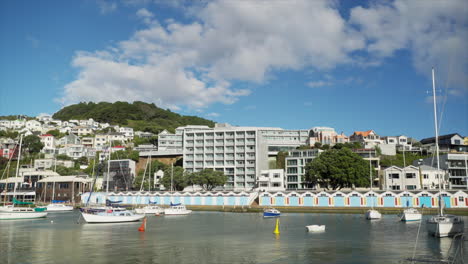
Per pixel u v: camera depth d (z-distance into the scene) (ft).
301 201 457.68
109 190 611.06
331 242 202.49
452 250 174.81
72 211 456.45
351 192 438.40
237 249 182.19
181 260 156.25
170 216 395.96
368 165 474.90
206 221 335.06
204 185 585.63
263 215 383.65
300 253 170.91
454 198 403.54
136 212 396.57
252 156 643.04
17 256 164.96
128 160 651.25
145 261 154.20
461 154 526.16
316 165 466.29
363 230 255.09
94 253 171.94
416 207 407.03
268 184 573.33
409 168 501.97
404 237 218.79
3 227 281.95
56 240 213.05
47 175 592.19
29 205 473.26
